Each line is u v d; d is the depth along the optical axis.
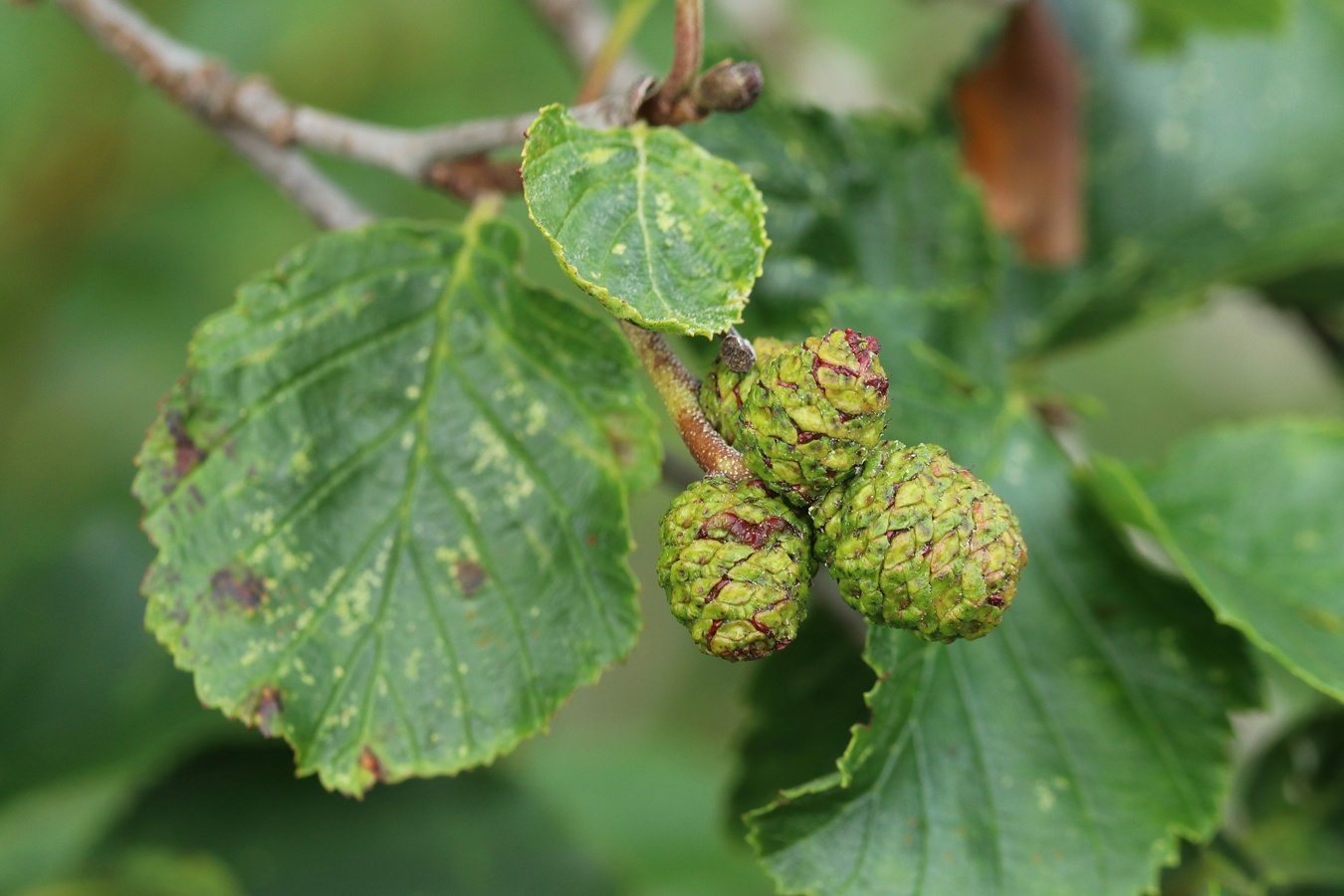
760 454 0.29
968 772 0.32
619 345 0.32
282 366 0.32
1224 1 0.37
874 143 0.35
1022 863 0.32
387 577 0.32
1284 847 0.36
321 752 0.31
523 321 0.32
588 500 0.32
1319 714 0.36
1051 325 0.38
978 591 0.29
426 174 0.33
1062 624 0.33
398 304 0.32
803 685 0.34
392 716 0.31
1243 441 0.36
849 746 0.31
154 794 0.38
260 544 0.31
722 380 0.29
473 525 0.32
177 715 0.38
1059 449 0.34
